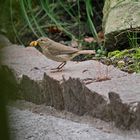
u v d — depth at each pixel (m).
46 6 16.48
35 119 9.51
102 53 13.66
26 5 16.44
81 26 16.16
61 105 9.82
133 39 13.16
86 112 9.16
